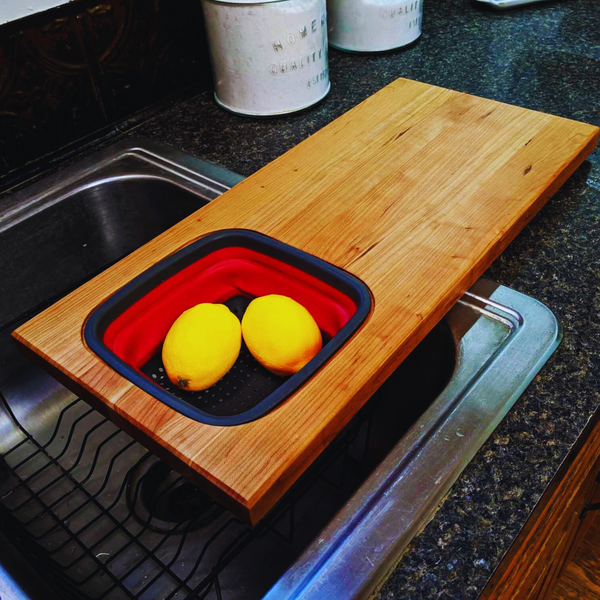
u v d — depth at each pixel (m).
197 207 0.79
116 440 0.72
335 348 0.48
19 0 0.71
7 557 0.43
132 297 0.54
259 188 0.66
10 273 0.77
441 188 0.64
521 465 0.46
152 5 0.85
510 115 0.75
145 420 0.44
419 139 0.72
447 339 0.58
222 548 0.60
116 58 0.85
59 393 0.77
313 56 0.85
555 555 0.69
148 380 0.47
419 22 1.04
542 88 0.91
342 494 0.64
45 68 0.77
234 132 0.88
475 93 0.91
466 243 0.57
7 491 0.67
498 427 0.49
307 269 0.56
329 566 0.41
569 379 0.52
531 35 1.07
